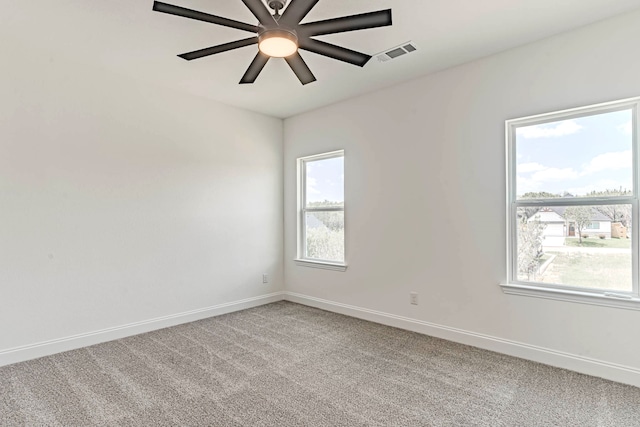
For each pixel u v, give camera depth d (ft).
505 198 10.05
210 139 14.06
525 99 9.64
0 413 7.21
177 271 13.07
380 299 13.04
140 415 7.13
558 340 9.20
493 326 10.31
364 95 13.46
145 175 12.26
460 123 10.91
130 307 11.88
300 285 16.11
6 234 9.61
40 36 9.27
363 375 8.87
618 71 8.29
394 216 12.57
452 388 8.18
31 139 9.98
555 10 8.02
